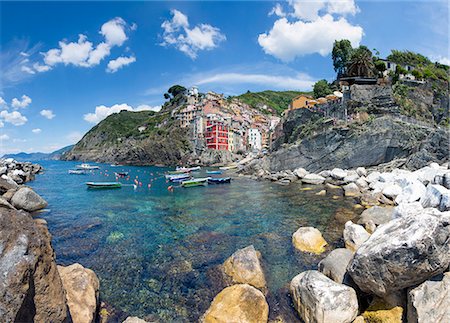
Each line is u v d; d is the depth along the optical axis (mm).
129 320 7711
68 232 17344
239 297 8727
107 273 11820
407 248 7223
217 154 106250
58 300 6531
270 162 52938
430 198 15594
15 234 6113
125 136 158125
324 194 28812
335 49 80062
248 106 175875
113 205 26578
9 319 5051
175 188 39156
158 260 13023
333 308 7695
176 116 143375
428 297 7172
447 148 35188
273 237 15766
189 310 9305
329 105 51406
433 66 75812
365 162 42531
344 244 13828
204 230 17547
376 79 55000
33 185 43938
